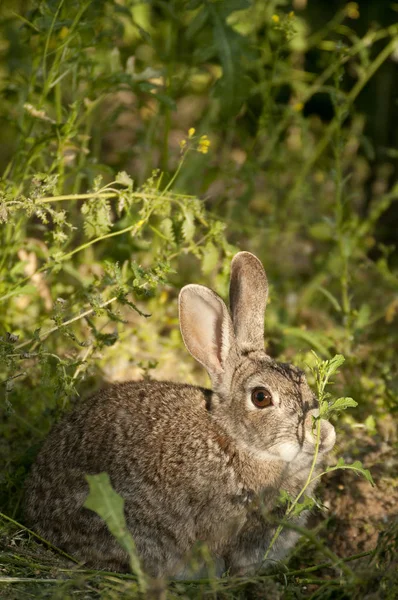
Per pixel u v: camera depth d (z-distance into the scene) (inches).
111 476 351.3
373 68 544.4
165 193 408.2
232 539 355.3
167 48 508.4
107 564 346.3
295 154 684.7
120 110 528.4
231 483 357.4
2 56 573.3
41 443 393.1
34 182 371.6
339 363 333.4
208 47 464.4
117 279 360.2
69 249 504.1
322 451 349.7
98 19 455.2
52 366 417.1
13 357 348.8
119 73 435.5
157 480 352.2
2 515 351.9
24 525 368.8
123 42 580.4
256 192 659.4
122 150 580.4
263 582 315.9
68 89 538.3
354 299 569.9
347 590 309.9
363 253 572.4
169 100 429.7
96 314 363.9
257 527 356.5
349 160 697.0
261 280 391.2
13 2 609.6
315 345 452.8
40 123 478.6
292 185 629.9
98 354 403.9
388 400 448.8
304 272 596.7
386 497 402.3
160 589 290.8
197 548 341.1
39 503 361.7
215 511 354.6
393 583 303.0
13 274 423.5
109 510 298.7
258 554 358.0
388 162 665.0
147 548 349.7
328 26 601.3
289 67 619.5
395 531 320.8
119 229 445.7
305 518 372.8
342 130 637.9
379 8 659.4
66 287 467.2
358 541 389.1
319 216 625.9
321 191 643.5
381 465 417.4
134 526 348.8
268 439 354.6
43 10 413.1
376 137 666.8
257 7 581.0
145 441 357.7
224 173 550.9
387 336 529.7
